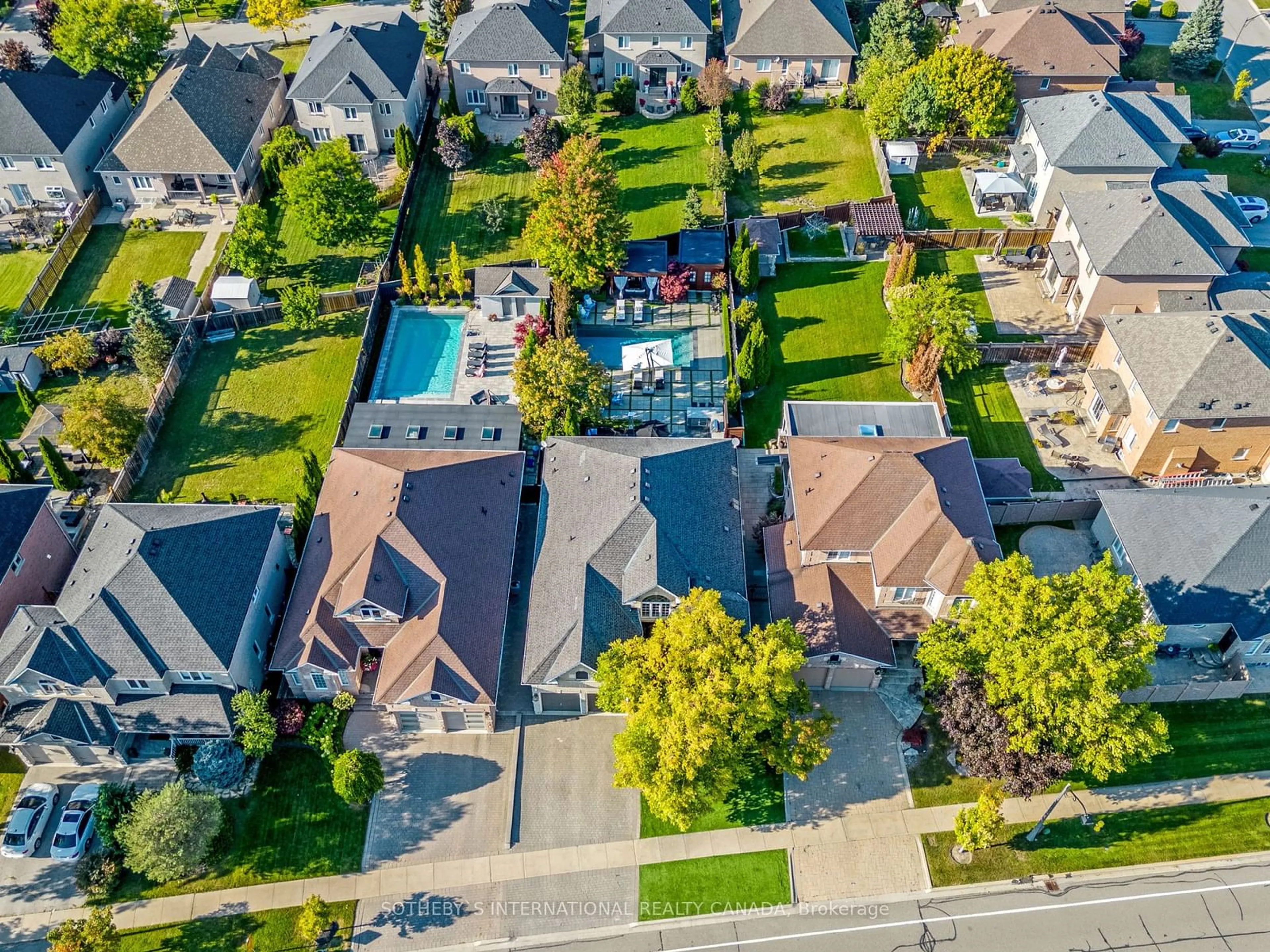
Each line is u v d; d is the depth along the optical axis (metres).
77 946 44.81
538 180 83.06
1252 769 53.94
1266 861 50.84
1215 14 103.25
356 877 50.75
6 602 56.22
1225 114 101.62
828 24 100.12
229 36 117.25
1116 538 61.00
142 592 53.34
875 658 55.47
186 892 50.28
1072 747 48.41
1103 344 71.19
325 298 79.88
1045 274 82.12
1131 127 83.19
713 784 48.38
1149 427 64.75
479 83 98.56
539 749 55.38
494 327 79.38
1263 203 87.12
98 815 50.94
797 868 50.94
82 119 90.38
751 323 76.62
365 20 118.94
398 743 55.50
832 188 90.38
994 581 51.19
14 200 89.88
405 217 87.56
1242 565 56.09
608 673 51.38
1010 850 51.22
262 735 52.25
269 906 49.72
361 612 55.78
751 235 83.50
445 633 54.72
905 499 58.59
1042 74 94.88
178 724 53.41
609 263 77.00
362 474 62.16
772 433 71.56
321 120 93.94
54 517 61.62
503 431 68.19
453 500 60.88
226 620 54.12
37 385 75.12
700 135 96.88
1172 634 57.22
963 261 83.94
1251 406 62.62
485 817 52.69
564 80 95.31
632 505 58.22
